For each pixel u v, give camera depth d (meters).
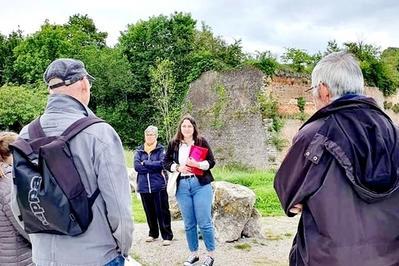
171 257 6.63
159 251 6.93
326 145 2.38
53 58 40.97
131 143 35.75
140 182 7.30
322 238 2.36
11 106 35.94
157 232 7.51
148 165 7.22
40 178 2.44
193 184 5.69
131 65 37.22
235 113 28.81
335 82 2.54
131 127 36.38
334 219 2.33
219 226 7.38
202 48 33.03
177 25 36.00
